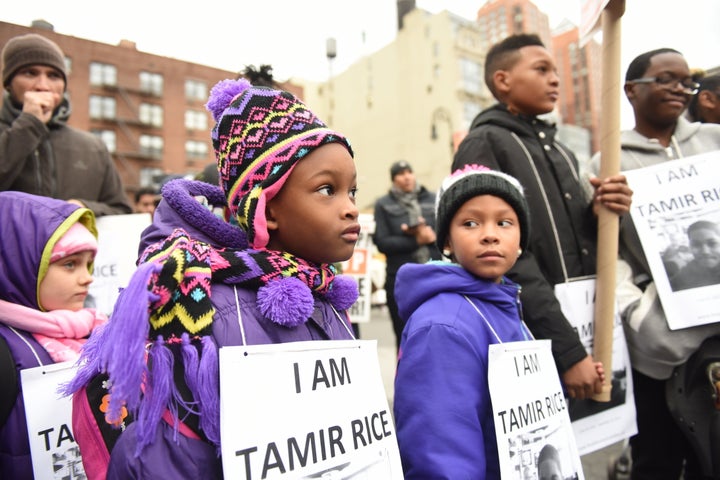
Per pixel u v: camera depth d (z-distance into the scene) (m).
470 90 30.00
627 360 1.97
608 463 2.79
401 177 4.68
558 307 1.71
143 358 0.74
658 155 2.29
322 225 0.97
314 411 0.90
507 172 1.93
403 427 1.27
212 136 1.13
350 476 0.92
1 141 2.09
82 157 2.48
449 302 1.41
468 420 1.23
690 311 1.91
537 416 1.32
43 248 1.52
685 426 1.96
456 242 1.49
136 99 34.88
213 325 0.88
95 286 2.33
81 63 32.78
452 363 1.28
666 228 2.02
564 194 2.00
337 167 0.98
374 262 6.84
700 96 2.72
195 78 37.09
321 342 0.96
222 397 0.79
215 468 0.83
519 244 1.58
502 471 1.18
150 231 1.08
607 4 1.87
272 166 0.96
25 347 1.43
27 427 1.29
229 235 1.06
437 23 30.42
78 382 0.93
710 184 2.01
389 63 32.88
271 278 0.95
